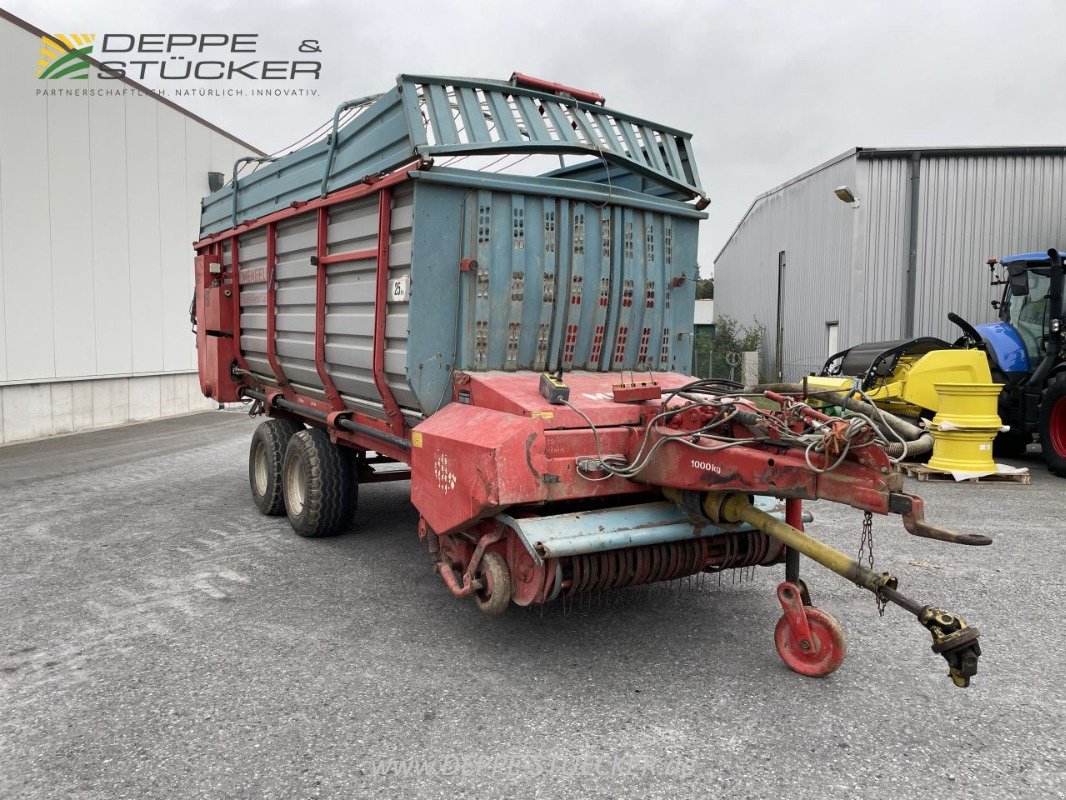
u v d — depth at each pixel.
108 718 3.17
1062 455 8.58
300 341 5.89
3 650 3.88
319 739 2.99
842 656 3.43
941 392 8.46
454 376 4.23
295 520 6.01
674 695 3.37
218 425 14.96
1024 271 9.41
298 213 5.64
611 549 3.46
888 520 6.55
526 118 4.32
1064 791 2.63
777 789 2.65
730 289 24.00
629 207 4.66
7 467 9.74
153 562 5.40
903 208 15.41
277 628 4.16
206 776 2.74
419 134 3.98
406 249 4.18
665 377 4.75
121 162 14.45
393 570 5.21
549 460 3.46
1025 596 4.59
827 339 16.86
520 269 4.29
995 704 3.27
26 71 12.12
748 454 3.20
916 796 2.61
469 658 3.77
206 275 7.82
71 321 13.29
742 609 4.46
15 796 2.62
